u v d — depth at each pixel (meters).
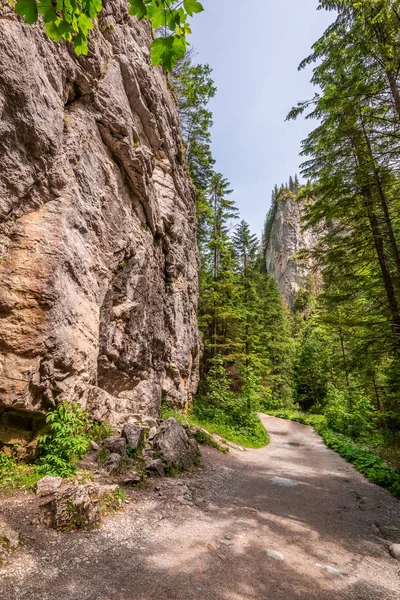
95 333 8.26
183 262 17.16
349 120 10.04
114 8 10.97
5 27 5.77
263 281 43.81
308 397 36.09
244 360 26.70
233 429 15.59
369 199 10.21
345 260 11.23
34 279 6.03
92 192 8.53
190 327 18.06
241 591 3.60
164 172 15.29
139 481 6.34
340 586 3.94
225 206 32.16
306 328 46.56
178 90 25.45
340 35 10.35
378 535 5.71
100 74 9.22
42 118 6.49
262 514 6.09
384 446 14.24
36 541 3.86
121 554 4.03
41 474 5.50
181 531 4.90
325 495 7.84
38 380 5.96
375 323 9.96
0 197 5.74
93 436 7.69
